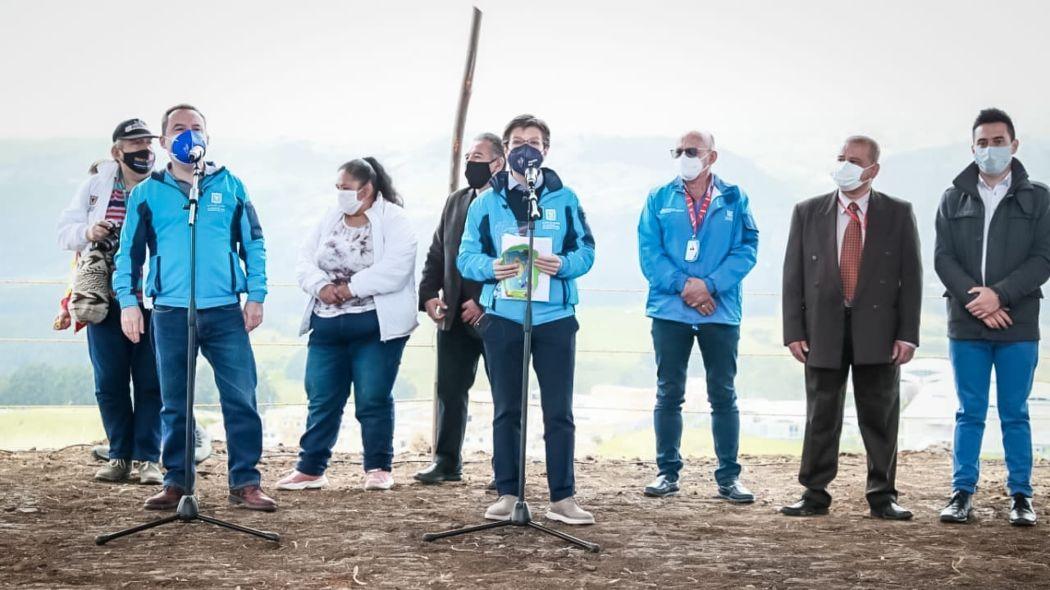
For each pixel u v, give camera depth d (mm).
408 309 5852
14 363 31906
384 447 5930
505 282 4680
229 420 5125
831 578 3998
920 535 4785
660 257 5832
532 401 17391
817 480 5336
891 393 5273
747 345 33969
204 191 5012
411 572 3975
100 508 5090
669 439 5926
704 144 5738
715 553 4387
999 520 5160
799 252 5414
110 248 5695
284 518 4930
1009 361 5156
